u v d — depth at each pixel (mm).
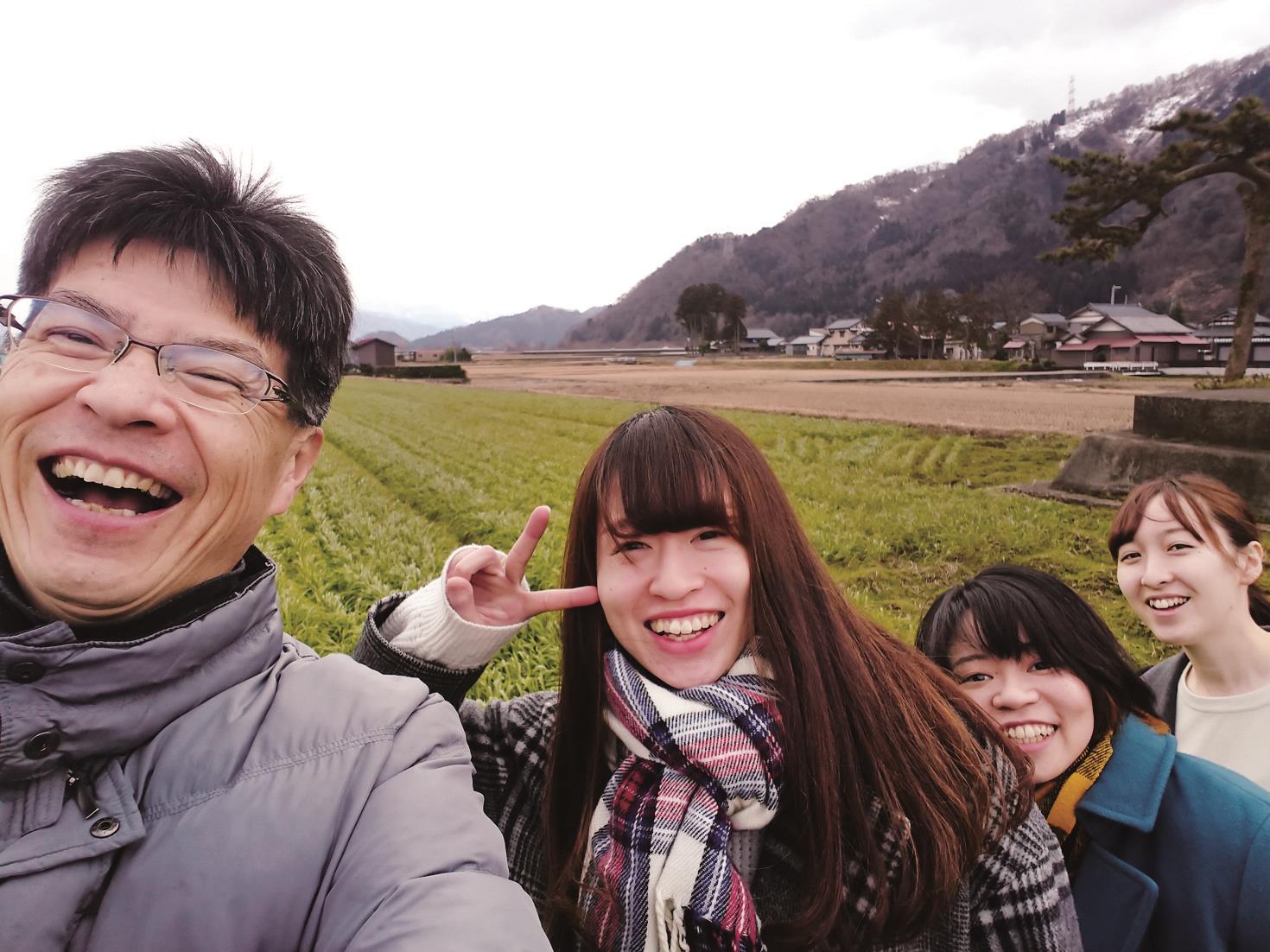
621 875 587
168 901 415
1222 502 978
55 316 486
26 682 423
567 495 5301
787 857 627
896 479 5809
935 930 622
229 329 509
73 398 474
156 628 490
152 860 421
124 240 492
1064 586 833
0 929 395
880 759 610
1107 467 5258
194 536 497
